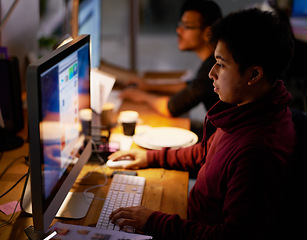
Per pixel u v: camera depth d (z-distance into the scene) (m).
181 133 1.73
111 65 2.79
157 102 2.13
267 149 0.95
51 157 0.98
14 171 1.41
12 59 1.71
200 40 2.05
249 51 0.95
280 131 1.00
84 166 1.48
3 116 1.66
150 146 1.60
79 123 1.28
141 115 2.09
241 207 0.94
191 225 1.06
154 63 5.53
